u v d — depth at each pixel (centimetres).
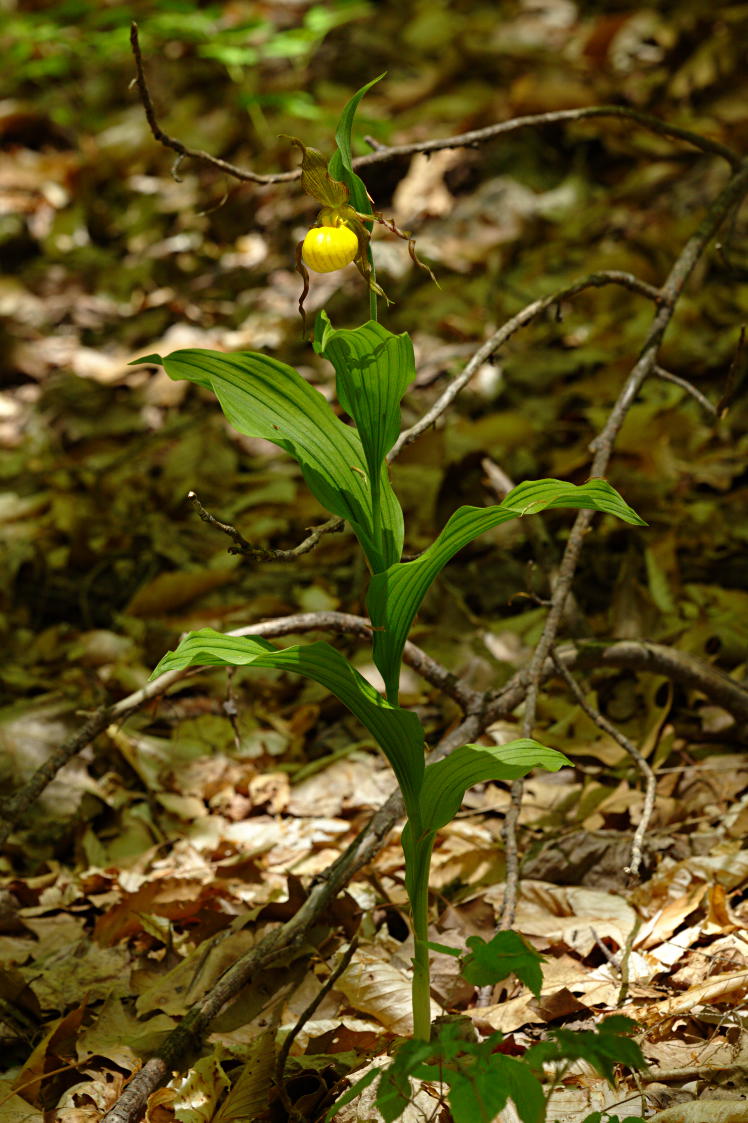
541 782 295
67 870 281
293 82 636
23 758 304
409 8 666
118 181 626
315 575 387
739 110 533
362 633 247
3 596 390
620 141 545
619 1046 141
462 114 575
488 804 292
